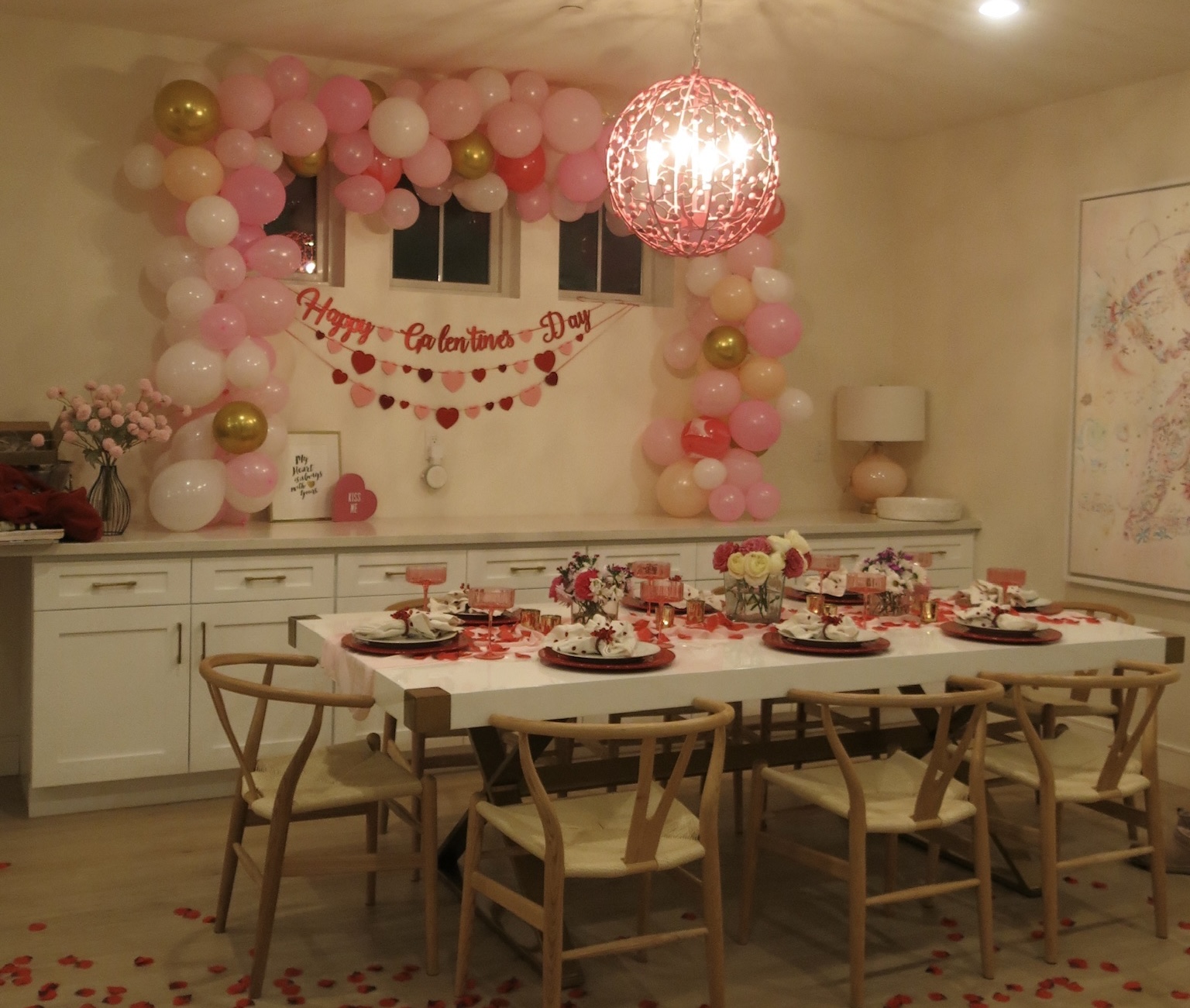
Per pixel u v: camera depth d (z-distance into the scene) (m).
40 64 4.14
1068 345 4.89
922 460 5.66
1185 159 4.41
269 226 4.61
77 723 3.75
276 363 4.46
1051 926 2.90
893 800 2.82
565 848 2.46
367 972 2.76
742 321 5.02
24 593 4.10
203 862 3.43
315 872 2.68
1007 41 4.18
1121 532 4.63
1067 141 4.89
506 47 4.37
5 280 4.13
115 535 3.92
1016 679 2.88
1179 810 3.63
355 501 4.53
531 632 3.11
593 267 5.24
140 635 3.81
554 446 5.06
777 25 4.06
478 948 2.91
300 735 4.10
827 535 4.93
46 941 2.88
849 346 5.72
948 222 5.47
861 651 2.90
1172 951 2.98
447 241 4.94
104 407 3.87
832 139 5.60
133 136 4.28
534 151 4.59
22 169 4.14
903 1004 2.66
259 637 3.98
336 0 3.91
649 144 3.26
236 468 4.03
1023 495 5.11
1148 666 3.08
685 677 2.67
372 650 2.79
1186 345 4.36
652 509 5.29
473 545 4.28
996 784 3.31
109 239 4.27
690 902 3.22
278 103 4.14
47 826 3.70
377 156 4.34
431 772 4.34
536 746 2.71
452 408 4.85
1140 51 4.23
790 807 4.05
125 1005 2.57
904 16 3.96
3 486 3.71
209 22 4.16
